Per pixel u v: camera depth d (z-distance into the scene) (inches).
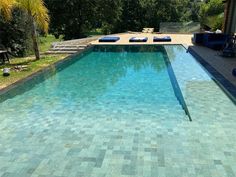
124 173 138.8
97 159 152.8
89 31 1406.3
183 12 1540.4
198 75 318.7
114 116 221.3
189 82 289.9
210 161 146.6
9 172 144.3
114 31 1400.1
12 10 519.5
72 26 1192.8
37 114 230.1
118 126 198.8
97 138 179.3
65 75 376.2
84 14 1159.0
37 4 432.8
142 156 153.9
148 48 563.5
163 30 896.9
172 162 146.9
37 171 144.3
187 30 886.4
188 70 344.8
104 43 597.0
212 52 461.4
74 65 438.9
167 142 169.2
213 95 248.1
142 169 141.4
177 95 274.5
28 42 589.3
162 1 1374.3
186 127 189.6
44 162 152.5
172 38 671.1
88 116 223.1
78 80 349.7
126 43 586.6
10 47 562.3
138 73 383.9
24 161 154.3
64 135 185.9
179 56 444.1
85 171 142.1
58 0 1107.3
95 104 255.8
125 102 260.2
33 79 321.1
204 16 1085.1
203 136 174.7
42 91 303.0
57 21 1160.8
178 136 176.7
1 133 191.8
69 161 152.3
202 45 546.0
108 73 385.7
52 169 145.5
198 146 162.6
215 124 190.9
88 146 168.6
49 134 188.2
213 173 136.3
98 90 304.7
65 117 221.9
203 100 235.3
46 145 171.9
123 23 1382.9
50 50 561.9
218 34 516.4
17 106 252.1
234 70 305.6
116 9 1212.5
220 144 164.1
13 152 164.2
